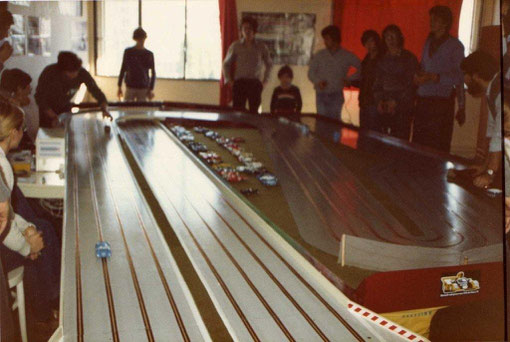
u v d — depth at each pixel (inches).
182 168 186.7
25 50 317.7
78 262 102.0
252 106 354.9
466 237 142.6
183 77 454.0
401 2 395.9
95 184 156.1
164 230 123.6
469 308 102.0
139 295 90.1
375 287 100.1
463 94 251.1
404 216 158.4
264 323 84.7
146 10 442.9
